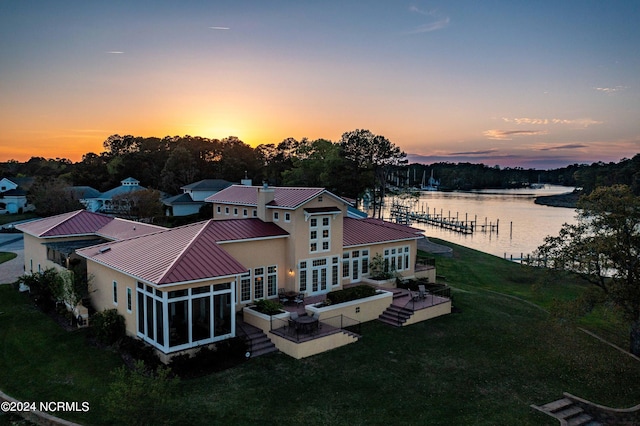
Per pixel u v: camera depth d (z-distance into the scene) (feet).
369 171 303.27
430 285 114.42
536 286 90.68
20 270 126.41
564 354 81.51
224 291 72.74
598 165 642.22
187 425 53.21
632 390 69.72
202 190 259.60
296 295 91.30
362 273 111.14
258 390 62.18
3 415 56.18
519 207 516.73
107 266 79.41
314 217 96.07
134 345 69.72
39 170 410.72
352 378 67.21
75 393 60.34
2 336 78.69
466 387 66.69
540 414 60.34
